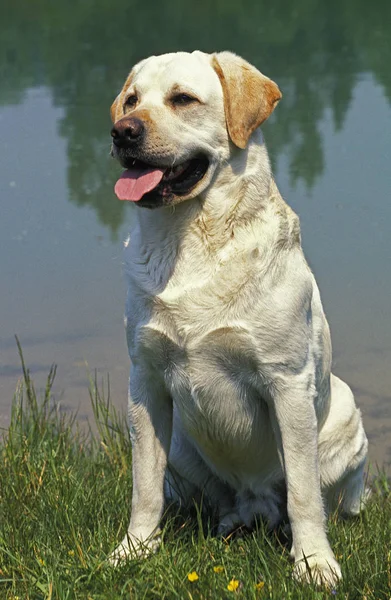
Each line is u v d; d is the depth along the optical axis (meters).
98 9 31.67
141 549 4.93
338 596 4.39
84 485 5.86
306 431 5.02
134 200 4.89
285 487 5.65
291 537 5.46
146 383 5.26
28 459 6.05
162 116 4.93
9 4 33.19
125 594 4.45
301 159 13.47
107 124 15.62
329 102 16.70
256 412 5.25
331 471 5.68
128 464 6.31
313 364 5.13
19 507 5.44
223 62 5.09
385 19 27.42
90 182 13.06
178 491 5.82
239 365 5.05
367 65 20.06
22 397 7.10
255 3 32.41
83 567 4.68
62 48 23.95
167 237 5.03
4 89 18.80
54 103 17.34
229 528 5.53
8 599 4.49
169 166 4.93
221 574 4.61
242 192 5.01
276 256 4.95
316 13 29.59
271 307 4.92
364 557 4.83
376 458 7.02
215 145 5.02
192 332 4.99
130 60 21.66
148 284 5.06
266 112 5.07
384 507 6.03
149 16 29.94
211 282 4.95
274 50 22.47
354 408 5.86
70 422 7.21
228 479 5.70
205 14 29.94
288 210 5.18
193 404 5.23
